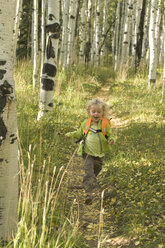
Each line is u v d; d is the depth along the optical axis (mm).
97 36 23656
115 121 9391
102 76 20297
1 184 2656
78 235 3123
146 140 6449
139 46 18953
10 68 2674
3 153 2633
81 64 20031
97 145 4102
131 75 17938
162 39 30734
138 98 11641
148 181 4273
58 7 7168
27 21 22469
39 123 6371
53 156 5293
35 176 4238
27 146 5082
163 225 3051
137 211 3520
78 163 5688
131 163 5012
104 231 3410
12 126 2672
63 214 3498
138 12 22094
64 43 19859
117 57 27531
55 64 7281
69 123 7906
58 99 9844
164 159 4973
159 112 8984
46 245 2695
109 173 4949
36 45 12125
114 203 3992
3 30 2596
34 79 11898
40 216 3291
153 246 2797
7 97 2617
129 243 3018
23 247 2467
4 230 2711
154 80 13305
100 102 4105
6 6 2602
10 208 2730
